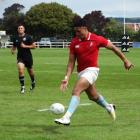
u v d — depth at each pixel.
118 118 20.56
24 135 16.92
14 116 21.12
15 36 31.98
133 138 16.45
